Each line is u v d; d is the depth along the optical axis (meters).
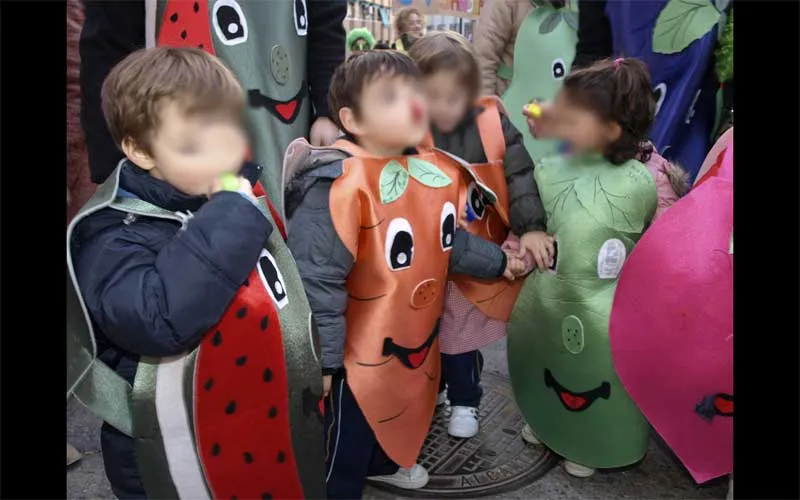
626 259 1.62
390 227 1.44
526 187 1.74
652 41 1.91
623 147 1.65
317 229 1.38
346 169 1.42
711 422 1.55
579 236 1.64
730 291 1.48
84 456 1.84
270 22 1.50
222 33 1.41
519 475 1.81
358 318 1.49
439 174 1.54
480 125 1.70
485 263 1.68
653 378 1.57
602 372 1.65
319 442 1.31
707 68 2.04
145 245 1.10
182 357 1.13
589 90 1.59
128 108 1.10
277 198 1.51
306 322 1.28
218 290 1.07
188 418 1.14
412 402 1.57
